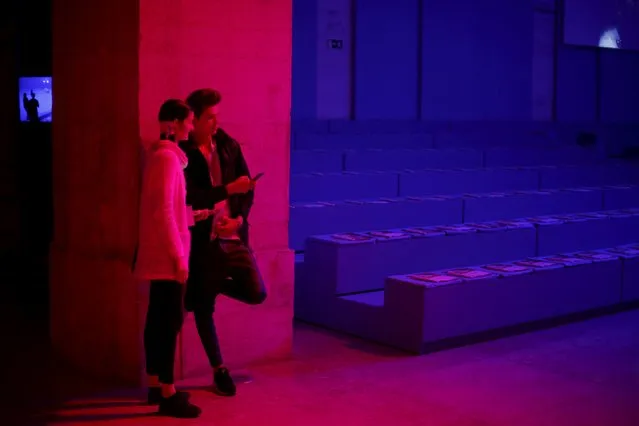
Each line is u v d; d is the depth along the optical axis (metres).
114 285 5.04
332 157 10.38
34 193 8.91
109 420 4.36
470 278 6.00
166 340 4.40
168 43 4.88
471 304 6.02
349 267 6.50
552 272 6.61
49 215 8.98
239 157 4.84
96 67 5.15
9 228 8.78
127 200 4.91
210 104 4.61
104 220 5.14
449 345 6.00
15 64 8.63
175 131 4.35
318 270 6.59
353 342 6.11
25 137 8.84
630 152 17.12
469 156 12.13
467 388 5.01
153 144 4.33
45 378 5.14
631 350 5.98
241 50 5.24
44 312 6.86
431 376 5.25
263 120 5.41
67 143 5.52
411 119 14.02
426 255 7.00
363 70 13.24
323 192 8.88
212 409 4.55
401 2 13.68
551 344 6.13
